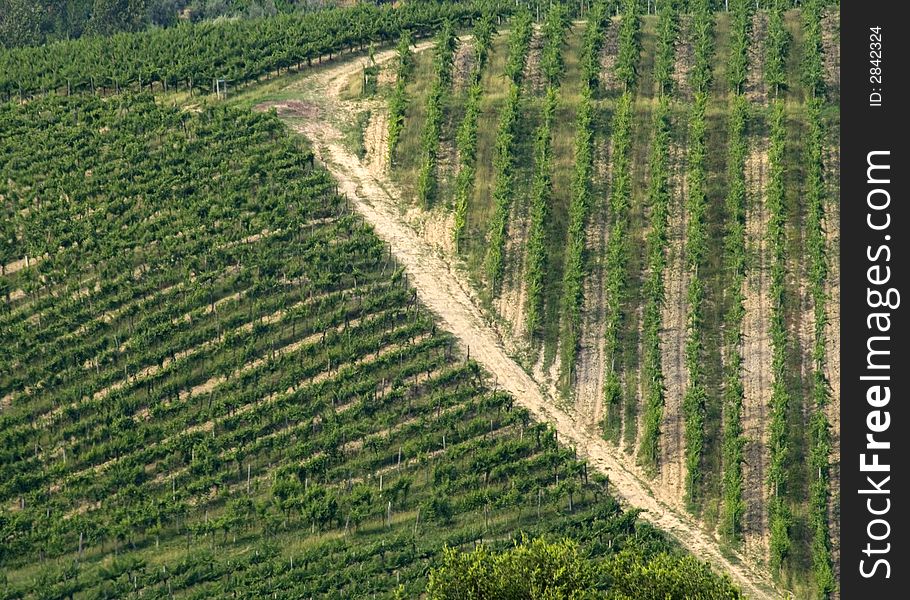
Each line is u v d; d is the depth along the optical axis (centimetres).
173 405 8569
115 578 7356
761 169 10694
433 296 9650
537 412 8825
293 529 7856
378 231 10212
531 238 9969
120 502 7969
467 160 10781
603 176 10662
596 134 11088
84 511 7944
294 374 8794
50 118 11275
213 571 7419
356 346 9031
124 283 9469
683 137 11038
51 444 8369
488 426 8525
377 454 8325
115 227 9962
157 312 9256
